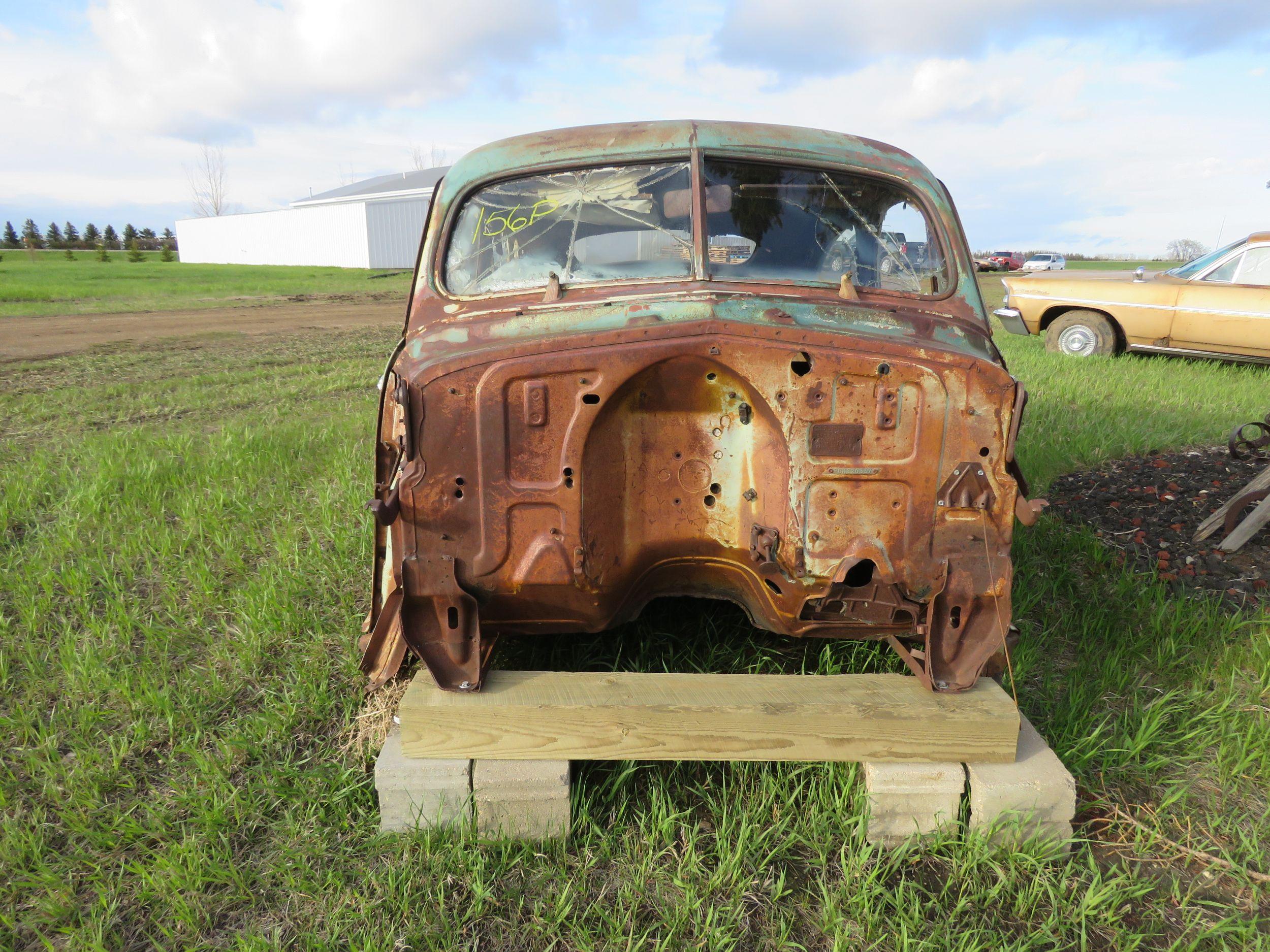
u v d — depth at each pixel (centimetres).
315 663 323
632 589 270
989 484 242
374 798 262
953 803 248
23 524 472
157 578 408
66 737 287
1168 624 368
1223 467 568
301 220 5806
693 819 256
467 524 242
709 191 294
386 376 290
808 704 243
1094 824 261
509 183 302
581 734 244
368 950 203
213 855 235
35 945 211
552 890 228
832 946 214
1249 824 258
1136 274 1030
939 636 251
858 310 262
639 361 237
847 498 245
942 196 306
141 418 769
